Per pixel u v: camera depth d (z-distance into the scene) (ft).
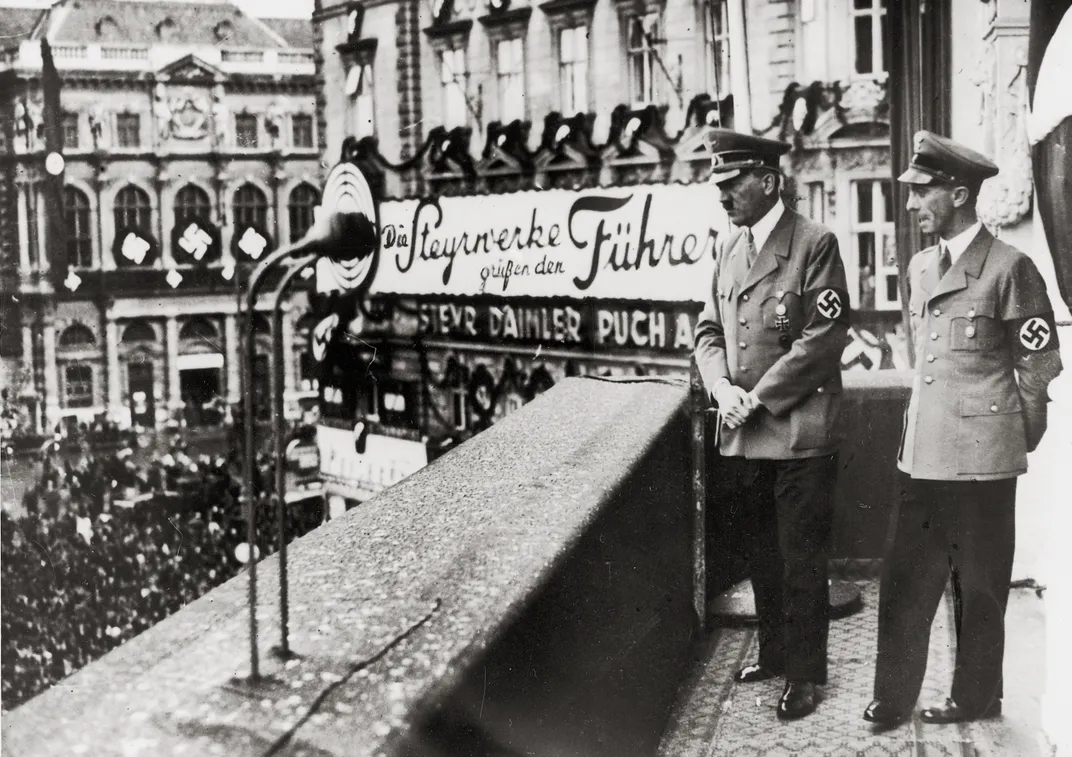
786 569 11.36
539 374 22.18
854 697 11.37
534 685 7.44
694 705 11.33
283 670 6.23
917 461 11.03
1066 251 11.98
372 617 6.85
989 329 10.90
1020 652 11.59
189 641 6.63
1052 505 11.96
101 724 5.78
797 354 11.51
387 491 9.82
